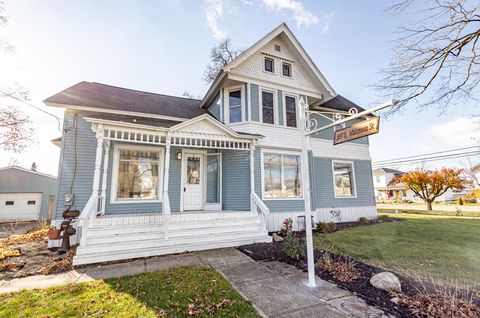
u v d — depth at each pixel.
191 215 6.71
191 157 8.78
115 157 7.57
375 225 10.16
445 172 20.59
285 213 8.78
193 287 3.58
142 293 3.37
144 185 7.91
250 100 8.92
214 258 5.23
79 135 7.09
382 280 3.60
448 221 11.73
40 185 16.72
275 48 9.85
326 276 4.12
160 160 8.21
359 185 11.84
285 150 9.24
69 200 6.63
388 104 3.21
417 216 14.62
